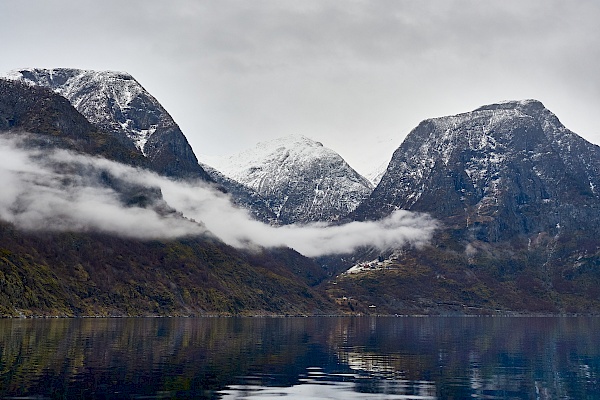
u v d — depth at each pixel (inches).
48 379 4852.4
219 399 4347.9
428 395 4677.7
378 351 7741.1
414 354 7421.3
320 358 6752.0
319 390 4758.9
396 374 5644.7
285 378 5265.8
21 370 5241.1
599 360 7022.6
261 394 4557.1
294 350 7613.2
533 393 4862.2
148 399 4274.1
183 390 4603.8
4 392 4343.0
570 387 5147.6
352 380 5251.0
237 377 5251.0
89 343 7716.5
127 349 7101.4
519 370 6087.6
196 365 5890.8
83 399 4215.1
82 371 5285.4
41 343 7539.4
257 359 6505.9
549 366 6427.2
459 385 5137.8
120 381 4867.1
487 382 5310.0
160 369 5546.3
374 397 4544.8
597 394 4849.9
